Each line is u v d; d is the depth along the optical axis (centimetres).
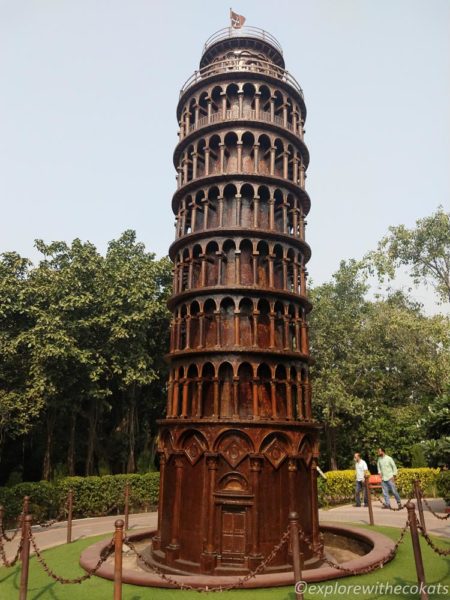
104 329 3462
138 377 3453
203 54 2597
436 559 1725
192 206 2141
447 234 4369
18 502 2680
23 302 3216
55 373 3095
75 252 3509
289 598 1352
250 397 1878
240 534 1680
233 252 2036
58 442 4050
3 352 3052
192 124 2350
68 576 1592
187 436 1847
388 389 4734
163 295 3941
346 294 4816
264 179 2078
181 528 1769
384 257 4581
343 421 4375
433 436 2491
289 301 2025
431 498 3512
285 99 2266
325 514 2880
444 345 4078
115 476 3269
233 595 1384
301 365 1998
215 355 1878
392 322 4300
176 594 1397
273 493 1728
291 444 1803
